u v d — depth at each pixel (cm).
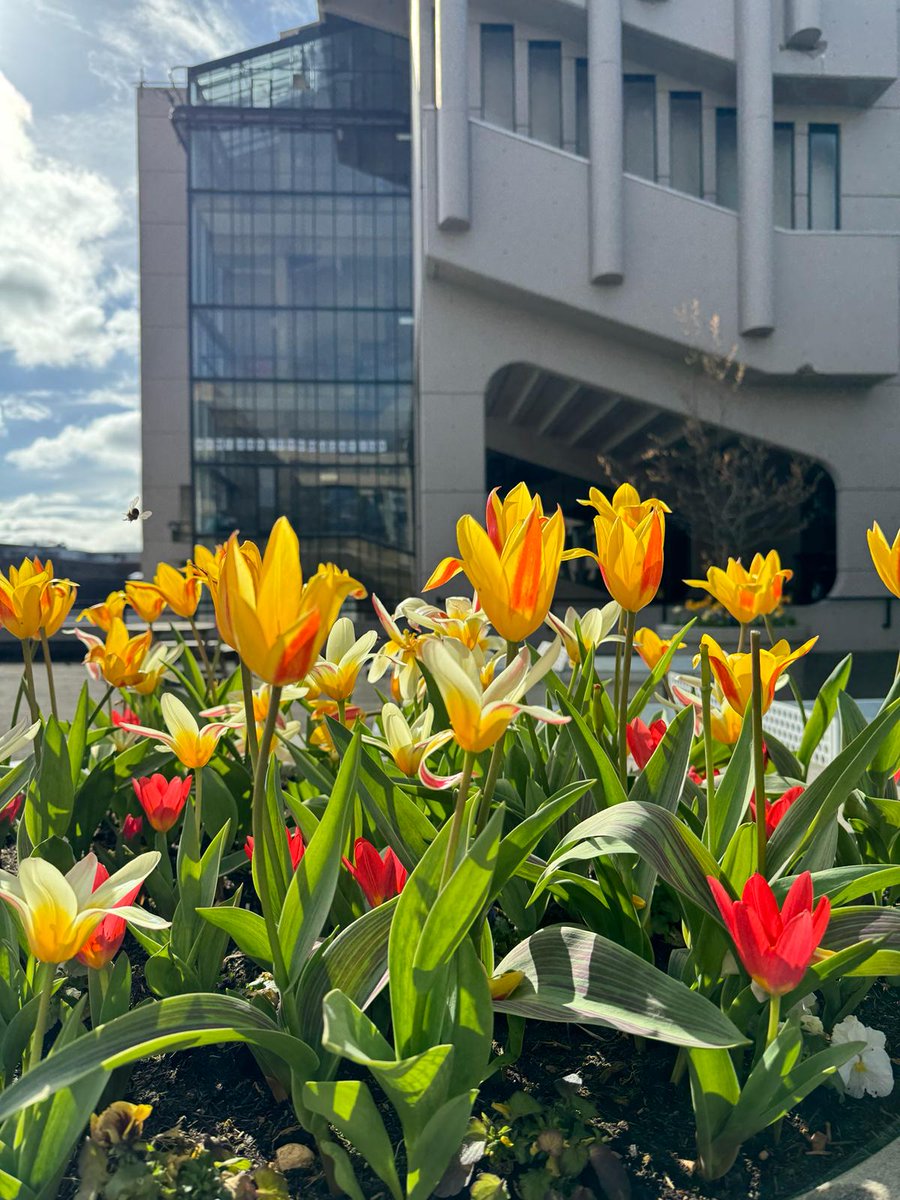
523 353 1581
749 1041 104
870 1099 151
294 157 2380
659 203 1502
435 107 1480
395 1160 129
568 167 1480
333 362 2406
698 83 1605
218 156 2362
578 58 1566
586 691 191
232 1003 115
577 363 1586
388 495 2425
